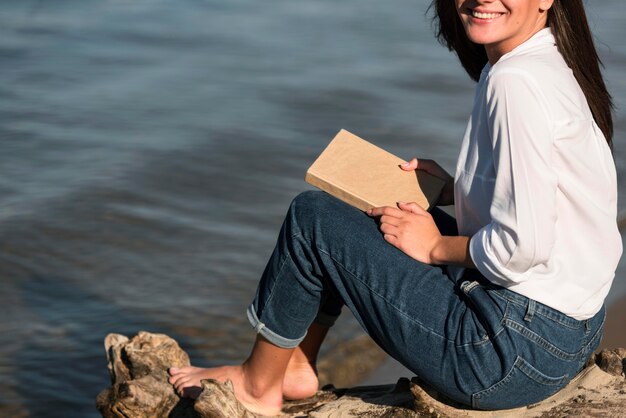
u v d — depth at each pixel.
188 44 13.13
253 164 9.12
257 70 12.04
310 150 9.49
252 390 3.58
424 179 3.42
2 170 8.80
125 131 9.87
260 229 7.86
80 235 7.66
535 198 2.79
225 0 15.58
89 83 11.39
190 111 10.48
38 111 10.36
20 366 5.95
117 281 7.00
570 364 3.03
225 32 13.75
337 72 11.91
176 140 9.64
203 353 6.09
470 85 11.50
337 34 13.73
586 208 2.96
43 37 13.13
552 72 2.89
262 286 3.41
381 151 3.49
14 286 6.92
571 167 2.91
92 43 13.02
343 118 10.32
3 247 7.43
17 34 13.18
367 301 3.14
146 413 3.56
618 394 3.23
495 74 2.87
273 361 3.49
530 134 2.80
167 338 4.00
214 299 6.73
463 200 3.04
